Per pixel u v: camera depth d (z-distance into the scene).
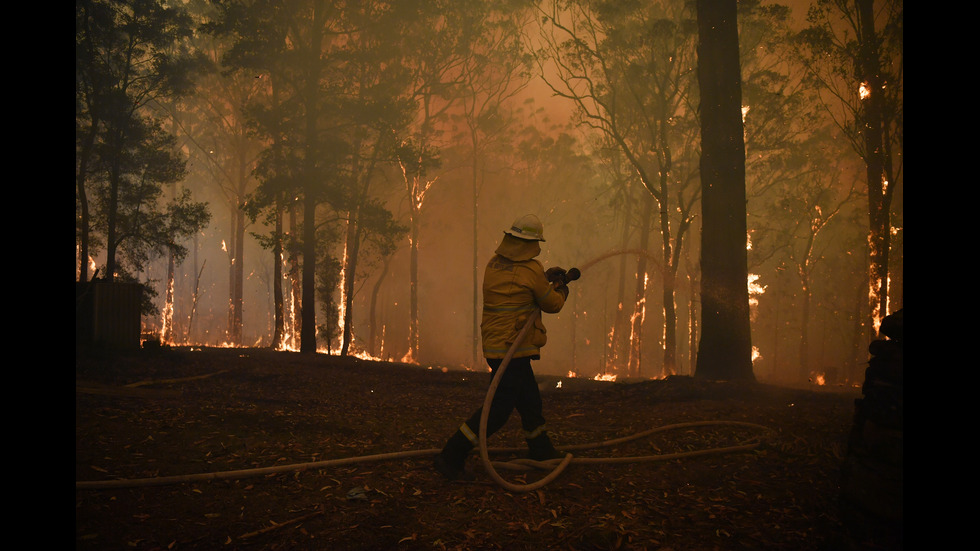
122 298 13.10
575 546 3.18
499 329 4.34
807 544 3.11
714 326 11.67
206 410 6.20
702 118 12.21
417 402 8.19
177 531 3.25
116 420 5.41
